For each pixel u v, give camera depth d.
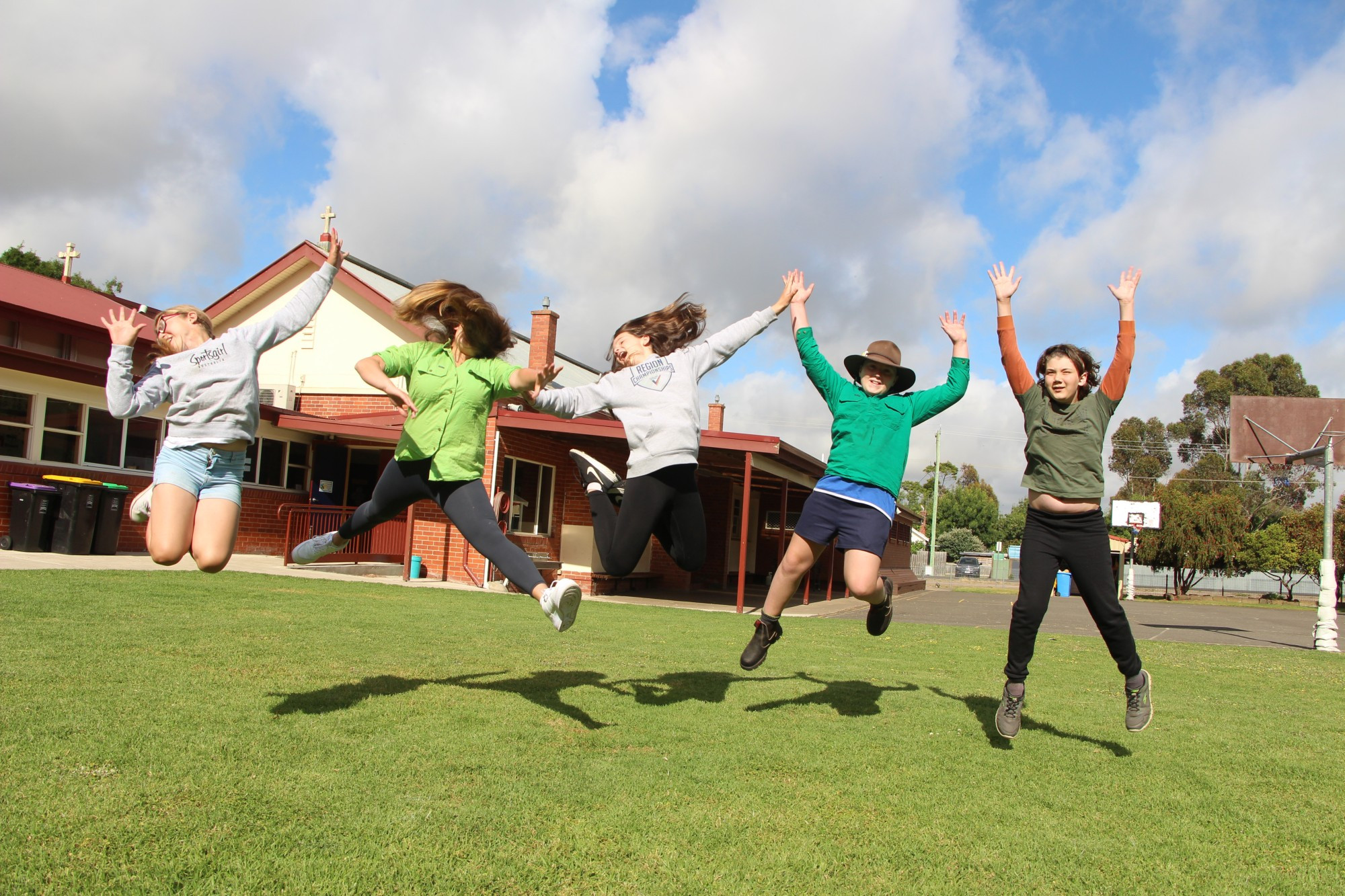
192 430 3.80
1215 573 40.72
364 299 19.55
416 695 4.68
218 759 3.29
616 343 4.65
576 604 3.73
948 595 29.41
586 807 3.05
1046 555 4.30
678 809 3.08
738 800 3.22
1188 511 38.84
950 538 70.81
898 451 4.48
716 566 22.22
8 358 13.19
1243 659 9.96
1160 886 2.64
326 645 6.28
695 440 4.42
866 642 9.88
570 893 2.37
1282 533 39.19
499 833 2.75
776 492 25.81
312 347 19.80
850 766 3.77
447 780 3.24
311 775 3.18
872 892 2.48
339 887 2.29
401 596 11.35
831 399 4.67
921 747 4.20
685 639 8.69
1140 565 47.16
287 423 17.44
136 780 3.00
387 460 18.62
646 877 2.50
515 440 16.33
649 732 4.18
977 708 5.41
